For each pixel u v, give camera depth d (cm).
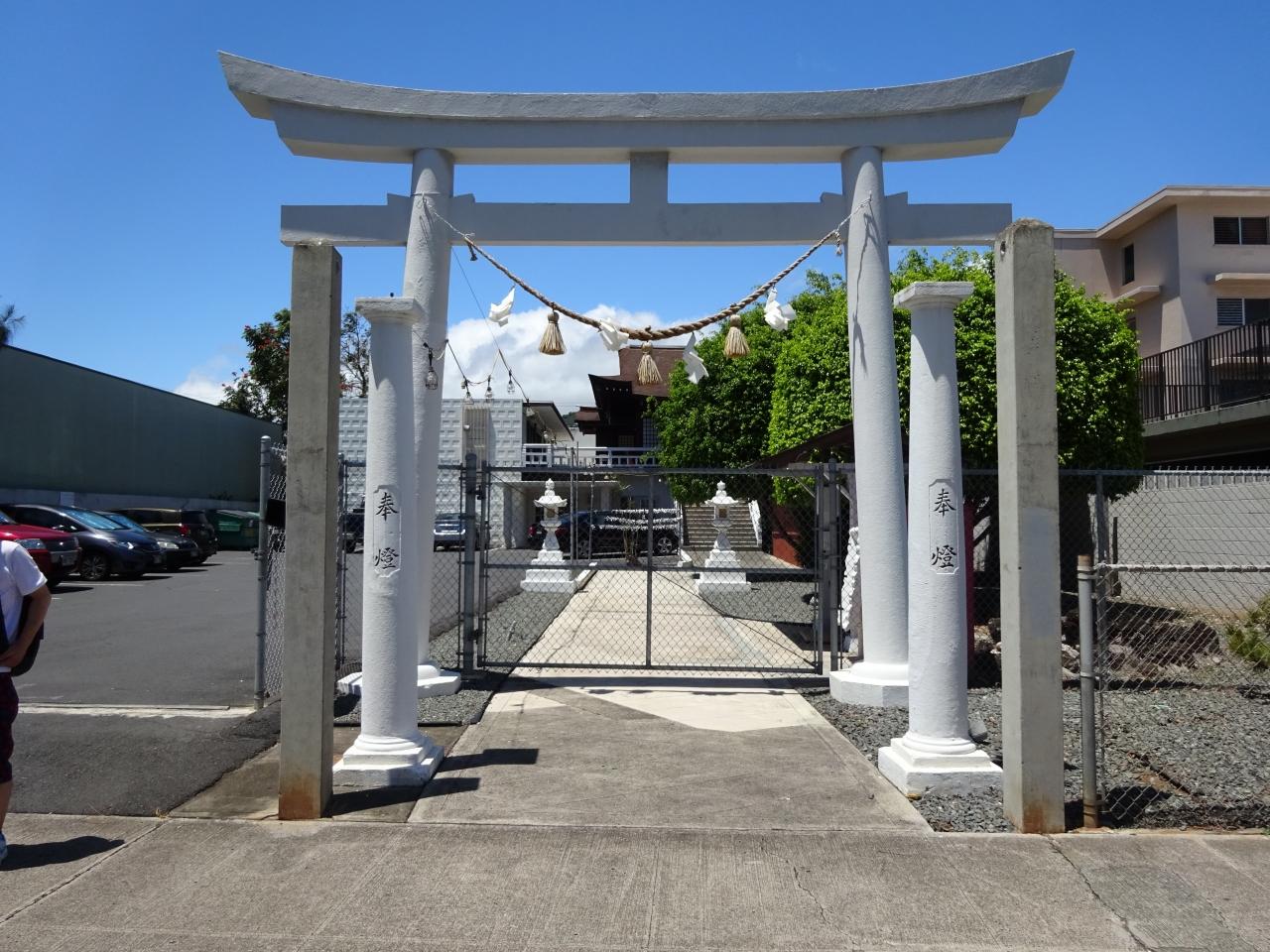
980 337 1327
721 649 1163
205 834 516
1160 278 2486
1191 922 415
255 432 4369
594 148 866
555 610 1548
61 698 857
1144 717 782
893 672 842
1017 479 526
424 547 867
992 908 427
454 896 438
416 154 870
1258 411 1678
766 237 878
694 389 2688
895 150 877
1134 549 1628
